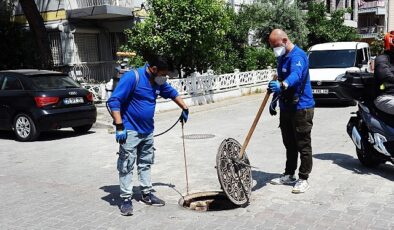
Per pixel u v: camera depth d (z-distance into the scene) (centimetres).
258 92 2056
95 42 1989
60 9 1866
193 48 1545
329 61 1606
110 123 1212
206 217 493
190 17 1480
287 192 570
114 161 786
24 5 1612
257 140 934
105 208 532
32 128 1008
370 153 657
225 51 1928
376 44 3578
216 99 1747
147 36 1502
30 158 835
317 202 530
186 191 591
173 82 1532
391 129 612
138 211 517
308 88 545
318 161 729
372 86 649
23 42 1803
